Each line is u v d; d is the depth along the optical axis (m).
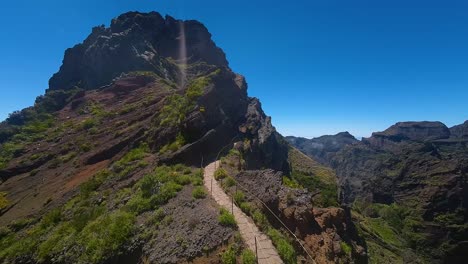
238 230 16.23
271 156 43.91
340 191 57.66
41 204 34.00
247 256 13.64
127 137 44.88
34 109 84.00
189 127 35.78
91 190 31.12
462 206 84.62
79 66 101.88
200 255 14.67
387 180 111.56
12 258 22.03
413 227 82.81
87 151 47.34
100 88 84.88
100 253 17.16
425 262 68.25
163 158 31.34
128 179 30.14
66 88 98.06
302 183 55.88
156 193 22.81
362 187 124.38
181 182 24.47
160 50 105.56
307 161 80.19
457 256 72.56
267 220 17.67
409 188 102.88
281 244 14.73
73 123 65.38
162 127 40.00
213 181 25.03
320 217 19.73
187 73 97.00
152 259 15.25
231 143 36.50
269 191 20.88
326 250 16.75
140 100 66.50
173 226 17.67
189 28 119.75
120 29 103.56
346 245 18.08
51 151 52.31
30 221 29.52
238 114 46.12
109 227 18.92
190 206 19.77
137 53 91.62
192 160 31.36
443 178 95.50
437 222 82.75
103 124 58.62
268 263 13.61
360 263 18.94
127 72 88.75
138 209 20.98
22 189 41.47
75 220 23.95
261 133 44.62
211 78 47.50
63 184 38.22
